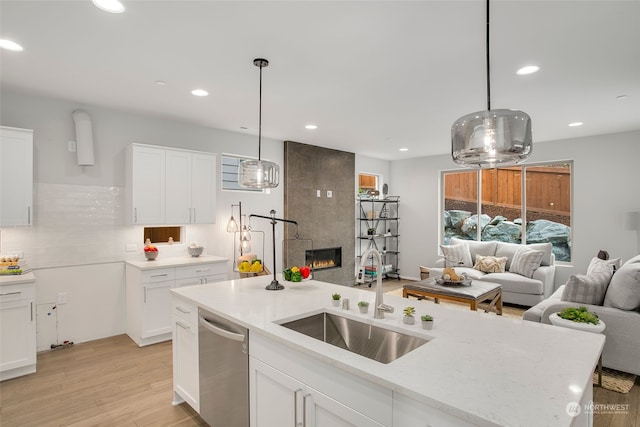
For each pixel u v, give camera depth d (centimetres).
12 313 294
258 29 226
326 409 139
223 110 399
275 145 560
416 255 732
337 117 429
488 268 567
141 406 256
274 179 258
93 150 378
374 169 740
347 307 202
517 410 99
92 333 387
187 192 424
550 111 400
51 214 362
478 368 126
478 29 225
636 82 312
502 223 637
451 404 101
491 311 455
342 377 133
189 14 208
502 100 362
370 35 233
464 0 193
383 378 117
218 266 423
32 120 351
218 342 204
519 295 509
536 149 575
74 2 196
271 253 552
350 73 295
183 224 420
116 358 339
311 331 199
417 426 111
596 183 520
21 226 322
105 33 230
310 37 236
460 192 688
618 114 411
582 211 532
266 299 227
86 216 383
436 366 127
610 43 242
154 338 377
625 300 297
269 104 379
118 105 381
